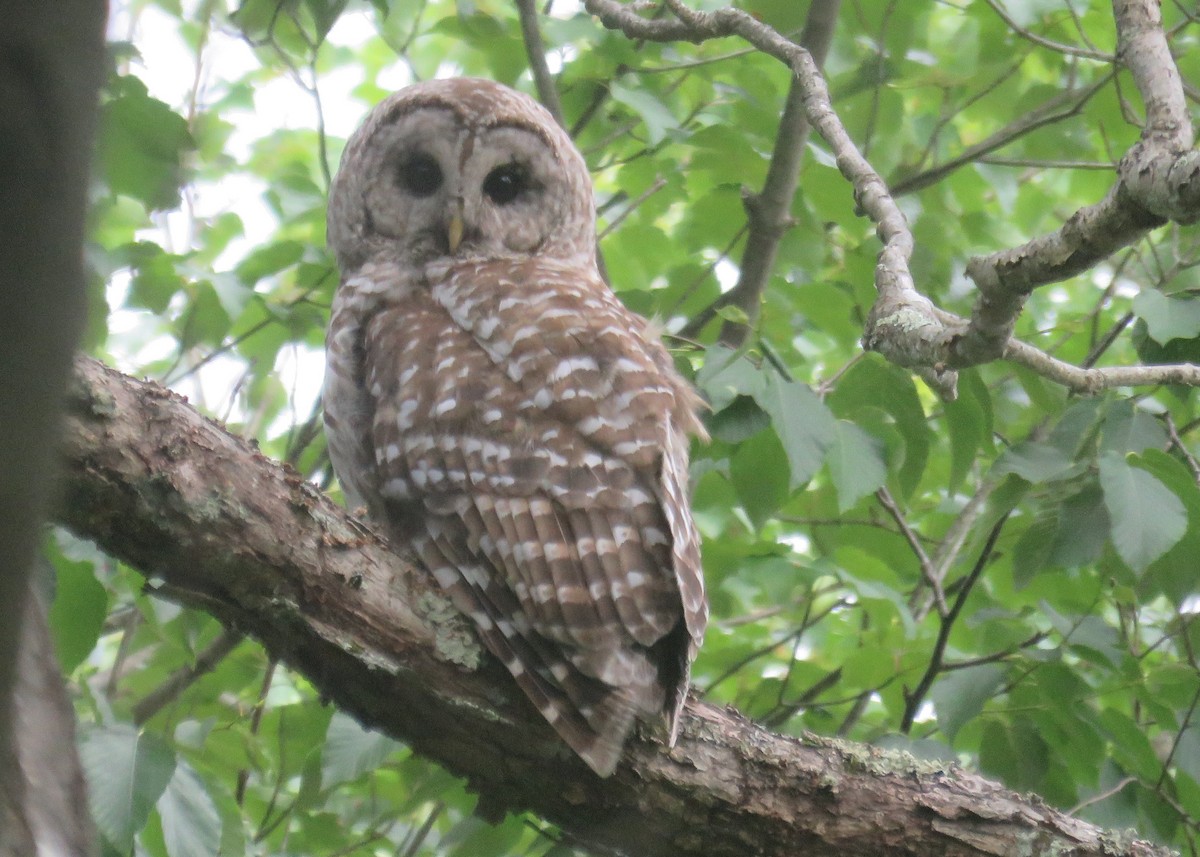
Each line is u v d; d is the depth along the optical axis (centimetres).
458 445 669
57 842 313
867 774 614
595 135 1209
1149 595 930
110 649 1293
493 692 594
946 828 606
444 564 643
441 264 839
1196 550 826
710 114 1172
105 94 190
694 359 998
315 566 560
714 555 1022
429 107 877
